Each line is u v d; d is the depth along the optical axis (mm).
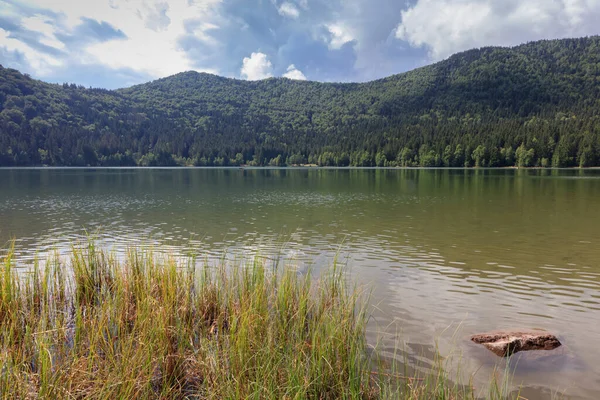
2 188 38562
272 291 7090
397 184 46281
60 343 5184
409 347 5984
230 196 32250
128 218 20031
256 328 5637
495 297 8336
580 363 5594
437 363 5504
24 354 4793
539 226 17172
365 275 9953
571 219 19078
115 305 6078
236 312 6145
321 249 13023
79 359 4703
